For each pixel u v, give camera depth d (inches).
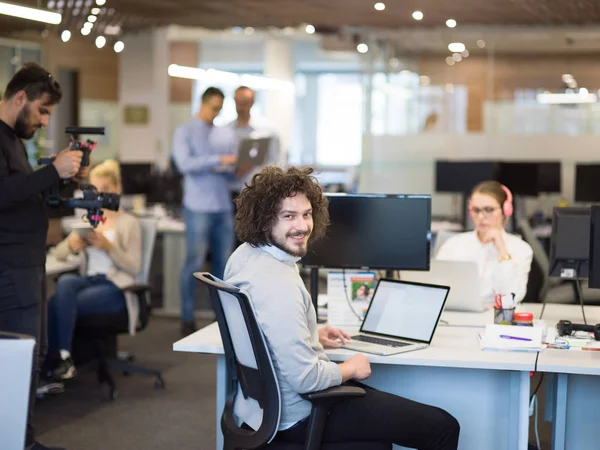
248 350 106.3
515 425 125.0
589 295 219.6
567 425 137.3
